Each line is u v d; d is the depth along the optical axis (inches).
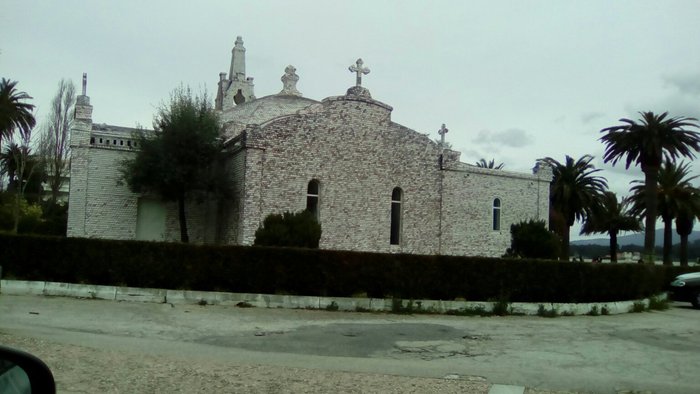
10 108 1643.7
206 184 1210.0
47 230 1651.1
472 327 706.2
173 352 475.2
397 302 810.2
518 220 1545.3
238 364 438.6
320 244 1262.3
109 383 362.3
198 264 801.6
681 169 2081.7
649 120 1701.5
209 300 776.9
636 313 963.3
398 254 845.8
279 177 1222.9
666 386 438.9
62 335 515.2
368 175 1331.2
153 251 797.9
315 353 512.7
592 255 3580.2
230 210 1259.2
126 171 1216.8
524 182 1563.7
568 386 423.5
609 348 598.5
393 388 385.7
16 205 1669.5
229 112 1697.8
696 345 639.8
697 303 1088.8
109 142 1264.8
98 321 606.5
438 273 852.6
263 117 1529.3
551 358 534.0
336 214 1285.7
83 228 1230.3
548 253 1409.9
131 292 764.0
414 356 519.8
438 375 436.8
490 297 869.8
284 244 994.1
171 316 667.4
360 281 829.2
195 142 1204.5
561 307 877.2
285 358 479.8
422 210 1406.3
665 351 594.6
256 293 802.8
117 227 1256.2
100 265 788.6
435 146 1440.7
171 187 1206.3
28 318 592.1
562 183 2052.2
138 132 1267.2
